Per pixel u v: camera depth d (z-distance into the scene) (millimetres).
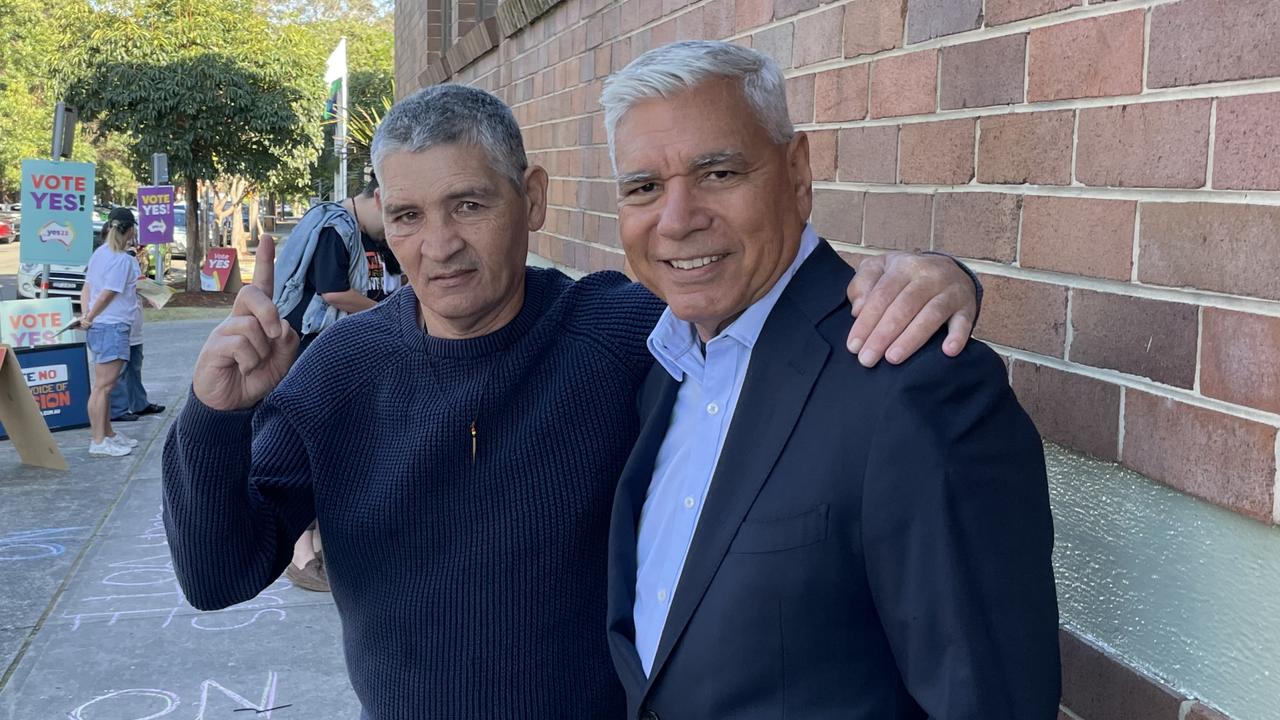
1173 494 1430
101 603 4641
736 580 1248
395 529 1685
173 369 11289
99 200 45844
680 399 1527
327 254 4262
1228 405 1312
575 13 4559
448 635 1671
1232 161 1287
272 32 21656
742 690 1243
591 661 1694
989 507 1136
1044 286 1662
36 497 6430
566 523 1669
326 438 1726
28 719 3549
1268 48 1229
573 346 1740
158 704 3670
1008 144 1744
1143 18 1439
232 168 20812
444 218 1615
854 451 1193
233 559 1685
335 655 4102
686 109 1332
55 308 8562
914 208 2035
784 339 1318
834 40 2354
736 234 1354
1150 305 1436
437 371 1701
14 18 36094
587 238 4438
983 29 1807
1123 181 1479
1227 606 1349
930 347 1199
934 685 1115
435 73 8742
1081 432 1582
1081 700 1619
